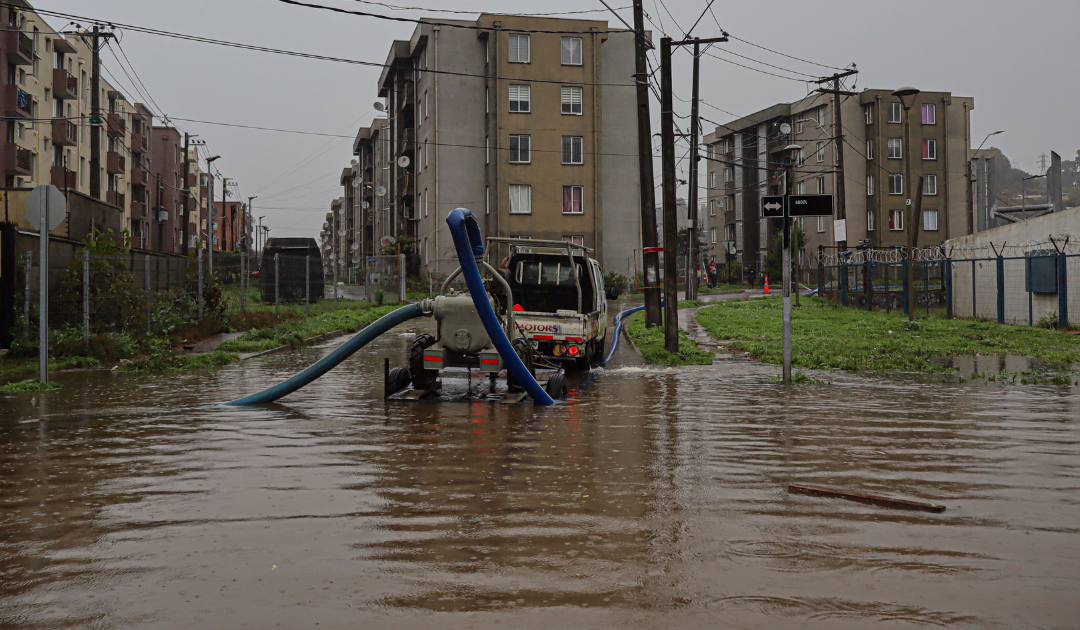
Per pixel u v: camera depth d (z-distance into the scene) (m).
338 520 5.29
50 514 5.44
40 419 9.69
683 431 8.91
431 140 50.69
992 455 7.50
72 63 54.75
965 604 3.85
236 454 7.53
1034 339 20.94
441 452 7.66
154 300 21.11
